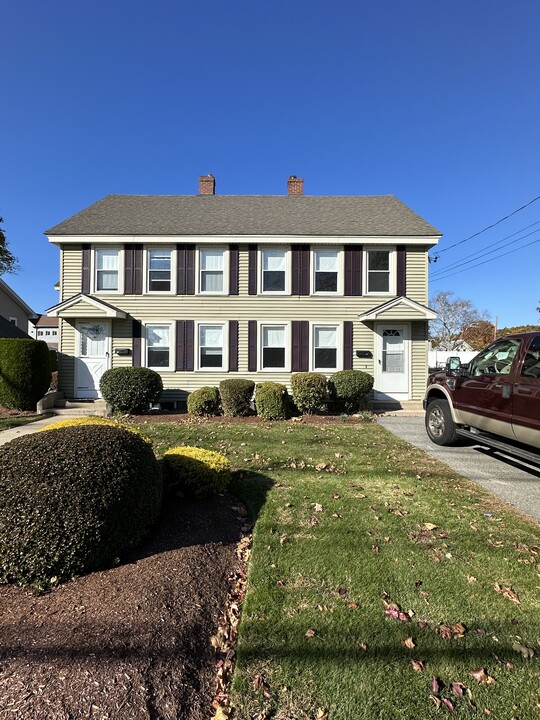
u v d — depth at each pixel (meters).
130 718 1.77
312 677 2.03
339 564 3.02
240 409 10.17
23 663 1.99
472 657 2.16
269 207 13.62
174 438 7.26
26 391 10.94
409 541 3.40
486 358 5.85
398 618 2.44
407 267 12.17
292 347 12.07
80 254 12.02
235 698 1.92
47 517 2.70
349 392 10.77
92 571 2.83
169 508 3.87
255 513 3.92
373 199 14.34
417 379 12.15
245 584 2.82
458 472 5.38
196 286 12.06
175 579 2.73
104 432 3.28
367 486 4.74
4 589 2.65
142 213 13.01
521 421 4.83
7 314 23.39
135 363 11.98
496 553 3.22
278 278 12.19
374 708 1.87
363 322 12.14
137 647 2.13
